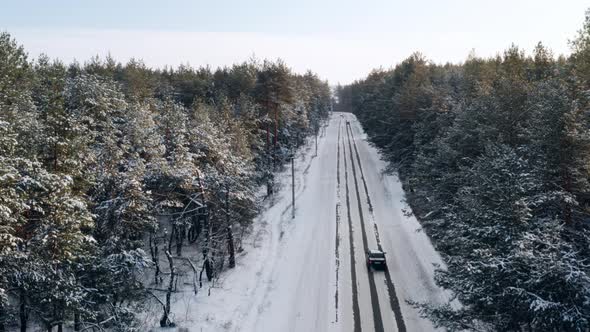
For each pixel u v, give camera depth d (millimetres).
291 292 26172
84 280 19781
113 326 20203
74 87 30547
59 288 16922
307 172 61281
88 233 21531
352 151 77062
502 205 16344
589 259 14422
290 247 33969
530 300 13484
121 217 22031
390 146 56500
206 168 30203
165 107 33500
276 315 23375
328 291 26094
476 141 28234
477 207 17688
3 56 27219
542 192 16609
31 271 15250
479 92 33062
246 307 24312
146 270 28406
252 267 30141
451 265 18844
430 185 33688
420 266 29391
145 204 22922
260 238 35844
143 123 29266
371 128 82812
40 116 24297
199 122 35219
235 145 37750
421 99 49656
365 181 55812
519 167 17281
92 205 21688
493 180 17484
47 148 18078
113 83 38281
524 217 15383
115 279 20594
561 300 13820
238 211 33781
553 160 17000
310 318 22938
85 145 19594
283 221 40688
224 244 31312
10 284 16078
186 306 24391
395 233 36938
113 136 24922
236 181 32000
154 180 26156
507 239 15172
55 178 15570
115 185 22344
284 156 61750
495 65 43438
